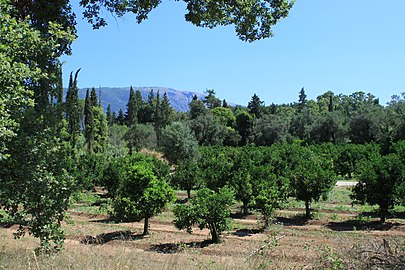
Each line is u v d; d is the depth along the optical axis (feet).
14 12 27.09
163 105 281.33
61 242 25.71
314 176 62.03
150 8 36.99
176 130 152.66
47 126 25.41
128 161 87.81
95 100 214.28
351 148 124.67
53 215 26.25
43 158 24.73
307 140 206.49
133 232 54.03
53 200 25.72
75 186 27.22
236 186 65.31
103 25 36.65
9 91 20.65
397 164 55.57
